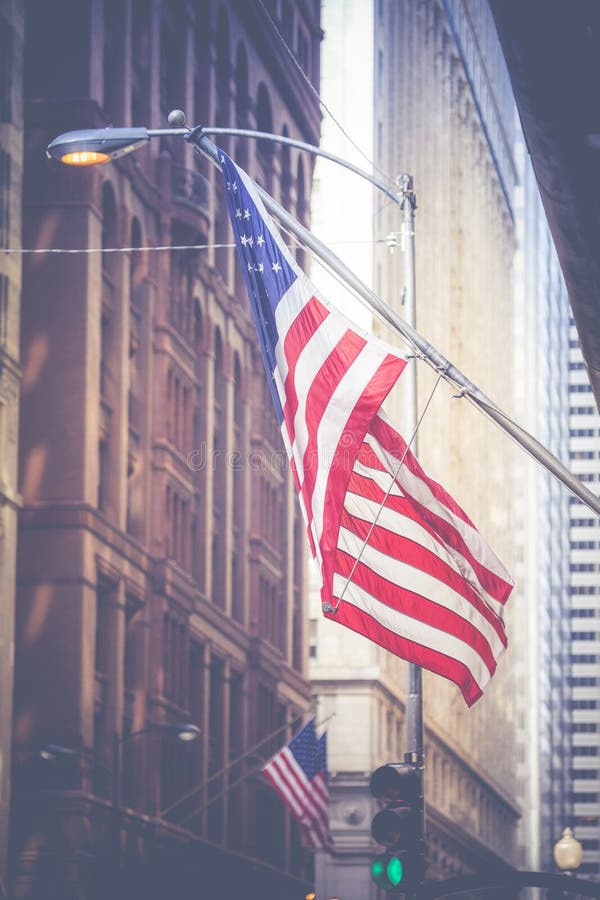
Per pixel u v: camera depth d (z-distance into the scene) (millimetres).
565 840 39094
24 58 90875
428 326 178875
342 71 151125
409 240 33438
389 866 27156
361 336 25766
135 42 101875
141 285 99312
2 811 78812
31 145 90000
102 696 89938
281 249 26234
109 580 91250
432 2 190500
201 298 109938
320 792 85562
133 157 96312
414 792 27719
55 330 88625
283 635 129875
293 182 132875
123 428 94062
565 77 19766
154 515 99625
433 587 27000
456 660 26938
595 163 21422
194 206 103875
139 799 94562
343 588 26531
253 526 122375
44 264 89188
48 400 88062
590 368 28422
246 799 118312
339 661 144250
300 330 25922
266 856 124375
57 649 85500
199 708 107562
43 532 86688
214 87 114188
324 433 25359
